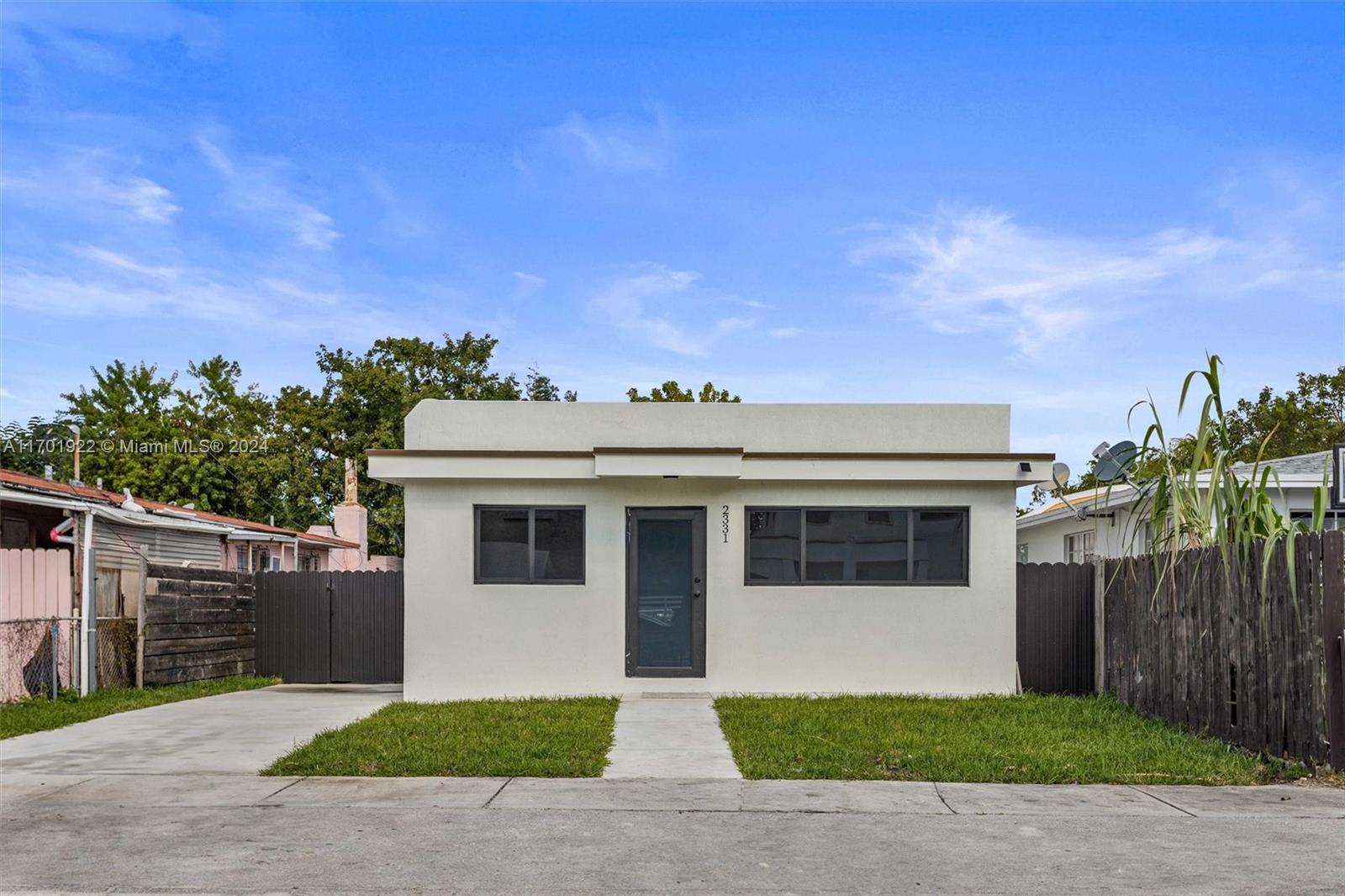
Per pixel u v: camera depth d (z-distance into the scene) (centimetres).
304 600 1759
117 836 730
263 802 826
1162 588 1205
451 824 763
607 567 1462
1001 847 707
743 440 1478
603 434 1484
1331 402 3434
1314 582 902
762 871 657
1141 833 741
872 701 1356
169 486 3900
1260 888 624
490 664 1459
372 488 4106
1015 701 1361
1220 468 1068
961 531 1470
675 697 1426
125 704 1383
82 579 1502
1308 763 906
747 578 1458
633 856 688
